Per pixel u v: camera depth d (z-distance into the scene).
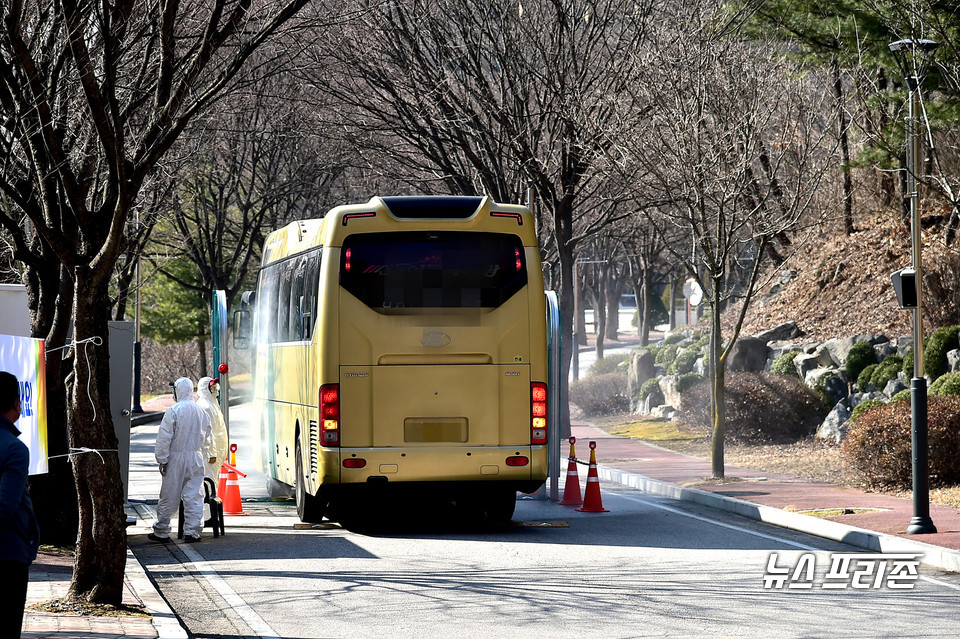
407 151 98.44
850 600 31.88
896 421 53.69
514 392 45.75
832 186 100.00
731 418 79.12
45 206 35.59
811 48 77.25
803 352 85.88
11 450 19.69
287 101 99.31
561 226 91.06
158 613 29.09
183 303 167.25
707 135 63.00
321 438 44.94
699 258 65.19
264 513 54.16
